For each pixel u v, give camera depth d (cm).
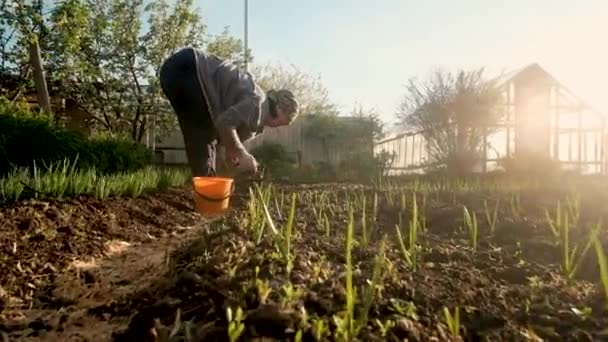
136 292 240
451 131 1384
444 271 219
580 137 1783
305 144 1995
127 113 1638
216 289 179
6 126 589
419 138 1678
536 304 183
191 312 170
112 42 1598
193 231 443
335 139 1997
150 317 179
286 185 978
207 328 148
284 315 146
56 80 1483
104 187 535
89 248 345
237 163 483
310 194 598
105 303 234
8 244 320
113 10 1580
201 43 1714
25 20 929
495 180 991
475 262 245
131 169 881
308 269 199
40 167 607
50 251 324
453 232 342
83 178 531
